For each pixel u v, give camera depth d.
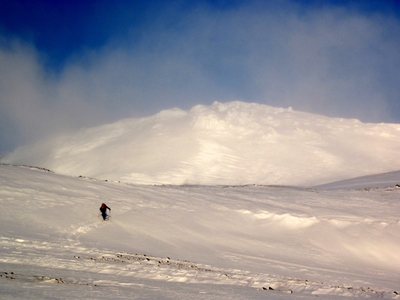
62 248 16.55
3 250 14.66
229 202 32.94
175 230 23.94
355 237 27.23
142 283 12.13
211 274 15.57
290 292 13.73
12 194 23.25
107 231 21.34
